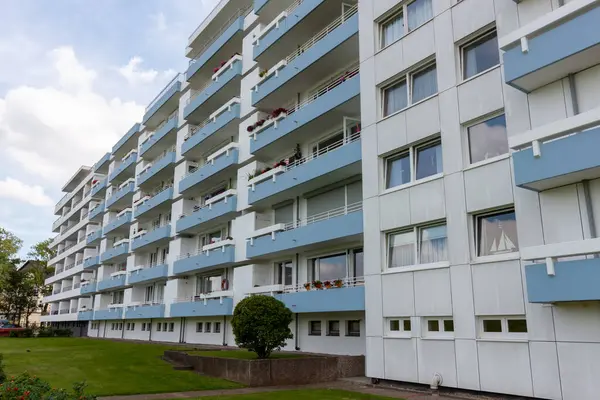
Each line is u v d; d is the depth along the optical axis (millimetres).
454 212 13328
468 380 12023
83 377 15383
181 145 35344
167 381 14586
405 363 13844
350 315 18984
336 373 15578
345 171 19250
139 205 41062
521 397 10852
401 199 15156
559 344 10250
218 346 26234
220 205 27578
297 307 19812
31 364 18891
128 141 48438
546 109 11391
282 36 23719
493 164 12539
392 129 15984
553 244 9969
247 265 24484
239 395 12242
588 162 9766
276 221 24750
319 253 21250
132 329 40750
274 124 23484
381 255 15500
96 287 48844
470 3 14000
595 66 10633
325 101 20047
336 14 21922
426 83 15406
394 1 16859
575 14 10484
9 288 73375
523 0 12281
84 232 62094
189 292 32406
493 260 12047
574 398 9859
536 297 10234
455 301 12773
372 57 17375
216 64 32656
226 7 31844
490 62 13461
